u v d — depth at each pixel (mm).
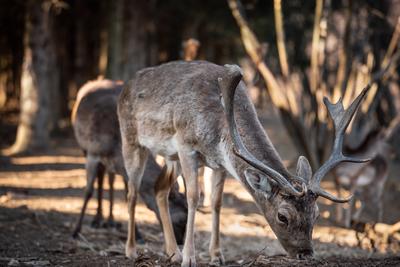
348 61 19672
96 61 36875
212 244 8805
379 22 23500
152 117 8766
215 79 8438
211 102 8203
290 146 29578
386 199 17547
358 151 14609
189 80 8492
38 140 22297
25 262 8680
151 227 12203
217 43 35875
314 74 18953
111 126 11156
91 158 11328
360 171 14359
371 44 23719
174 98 8477
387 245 12148
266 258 8500
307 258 7250
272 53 28078
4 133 28781
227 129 7945
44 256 9297
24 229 11180
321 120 18453
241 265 8281
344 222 14422
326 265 7871
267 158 7773
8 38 35000
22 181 16406
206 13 29062
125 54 26938
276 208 7434
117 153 11117
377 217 14578
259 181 7457
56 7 24688
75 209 13359
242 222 13344
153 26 33250
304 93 28375
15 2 27984
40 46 22188
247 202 15609
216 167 8266
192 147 8258
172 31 35875
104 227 11906
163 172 9055
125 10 27000
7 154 21516
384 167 14523
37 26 22031
